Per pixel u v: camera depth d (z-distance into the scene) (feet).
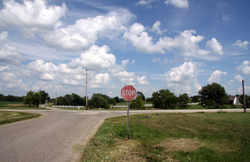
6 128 35.22
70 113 85.05
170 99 191.52
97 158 16.49
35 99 193.06
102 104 220.64
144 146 20.75
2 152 18.29
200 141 23.59
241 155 17.89
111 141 23.52
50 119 54.65
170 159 16.01
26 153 18.04
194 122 49.62
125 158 16.40
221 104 176.45
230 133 32.09
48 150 19.30
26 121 48.75
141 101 191.11
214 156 17.34
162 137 26.68
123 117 66.90
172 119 58.34
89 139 25.20
